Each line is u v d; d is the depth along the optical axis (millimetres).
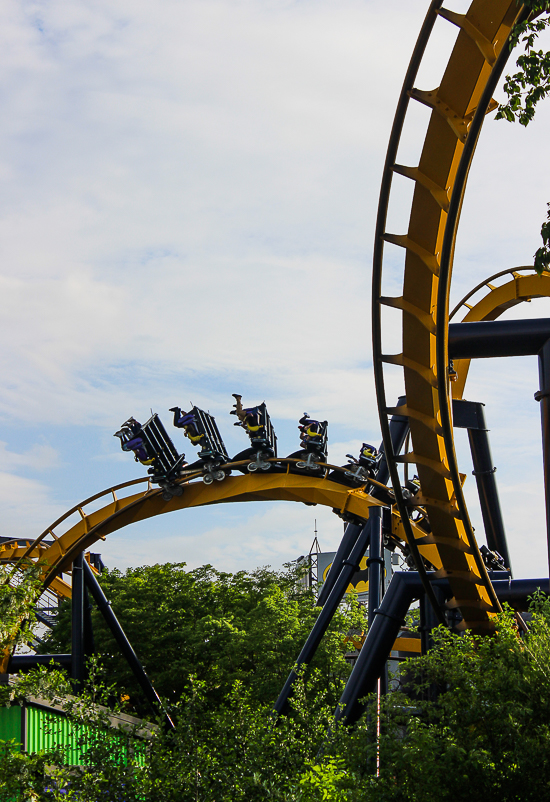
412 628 29641
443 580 28938
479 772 14977
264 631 42219
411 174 21438
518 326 24641
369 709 17266
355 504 36344
